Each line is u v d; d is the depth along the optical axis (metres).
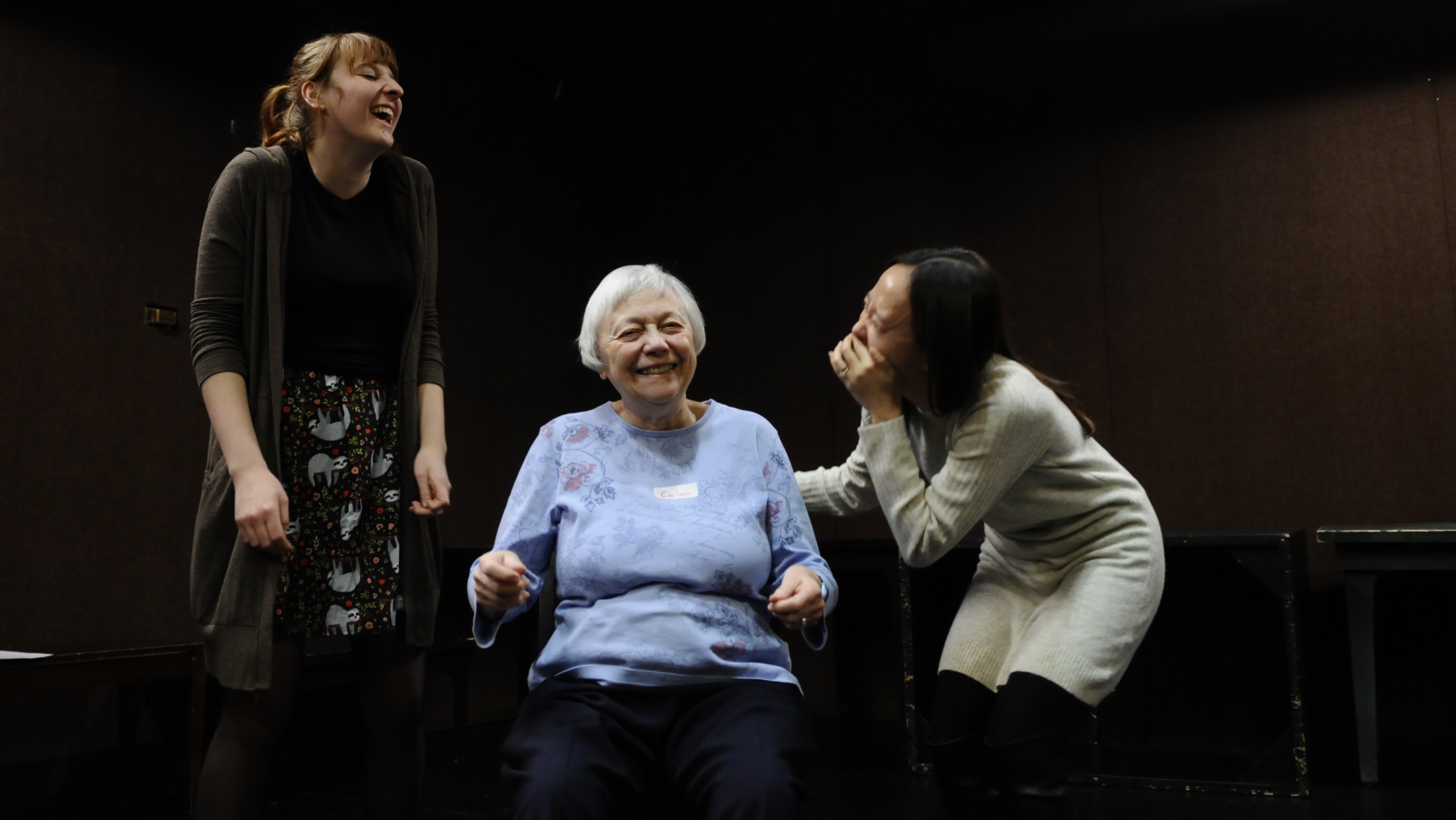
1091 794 2.90
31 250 3.02
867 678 4.13
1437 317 3.47
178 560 3.33
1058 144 4.15
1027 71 4.23
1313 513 3.59
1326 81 3.71
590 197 5.10
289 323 1.45
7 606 2.87
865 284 4.48
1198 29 3.94
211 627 1.39
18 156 3.01
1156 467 3.85
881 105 4.52
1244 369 3.75
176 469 3.35
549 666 1.39
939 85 4.40
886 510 1.61
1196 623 3.56
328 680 2.95
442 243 4.39
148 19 3.40
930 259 1.60
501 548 1.45
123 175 3.28
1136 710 3.58
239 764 1.37
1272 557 2.85
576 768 1.20
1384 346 3.54
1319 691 3.43
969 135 4.32
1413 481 3.46
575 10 4.27
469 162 4.57
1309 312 3.66
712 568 1.38
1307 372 3.65
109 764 3.08
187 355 3.42
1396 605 3.38
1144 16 4.04
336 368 1.48
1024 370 1.62
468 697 4.31
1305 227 3.70
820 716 4.22
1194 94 3.92
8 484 2.91
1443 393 3.44
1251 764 3.17
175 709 3.07
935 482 1.59
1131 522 1.68
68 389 3.08
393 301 1.53
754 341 4.68
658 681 1.33
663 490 1.44
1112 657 1.58
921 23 4.41
